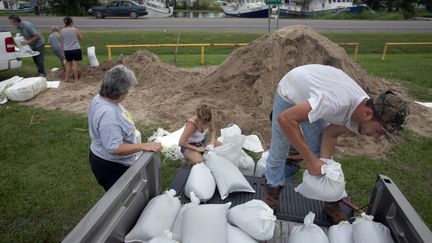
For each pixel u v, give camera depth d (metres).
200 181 2.88
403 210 1.77
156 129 5.43
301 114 1.99
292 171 3.51
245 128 5.08
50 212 3.39
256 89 5.82
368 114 1.94
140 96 7.11
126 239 2.05
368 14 34.22
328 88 2.02
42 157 4.45
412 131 5.43
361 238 1.94
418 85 8.62
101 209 1.70
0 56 7.88
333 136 2.39
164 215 2.26
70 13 30.89
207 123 3.88
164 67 8.47
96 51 13.12
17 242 2.99
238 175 3.05
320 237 2.10
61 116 6.00
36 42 8.41
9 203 3.48
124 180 1.99
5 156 4.47
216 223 2.14
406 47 15.28
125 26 20.52
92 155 2.73
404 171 4.25
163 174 4.06
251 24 23.31
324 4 36.19
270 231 2.17
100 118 2.47
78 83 8.24
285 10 34.44
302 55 6.14
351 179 4.02
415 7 41.97
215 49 14.27
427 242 1.50
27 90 6.80
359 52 14.40
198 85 7.00
